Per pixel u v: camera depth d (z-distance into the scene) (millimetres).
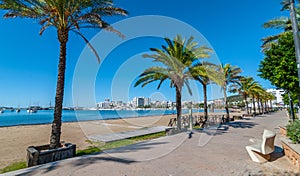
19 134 12305
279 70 7078
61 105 6484
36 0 6484
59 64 6711
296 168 4535
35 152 5090
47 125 19047
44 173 4387
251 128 13180
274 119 22781
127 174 4301
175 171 4473
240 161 5188
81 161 5348
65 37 6816
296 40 4785
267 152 5008
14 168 5152
